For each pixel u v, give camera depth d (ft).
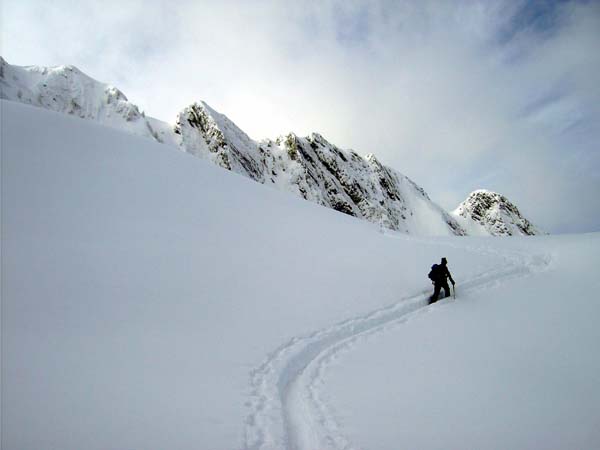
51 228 34.24
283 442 17.03
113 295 27.99
